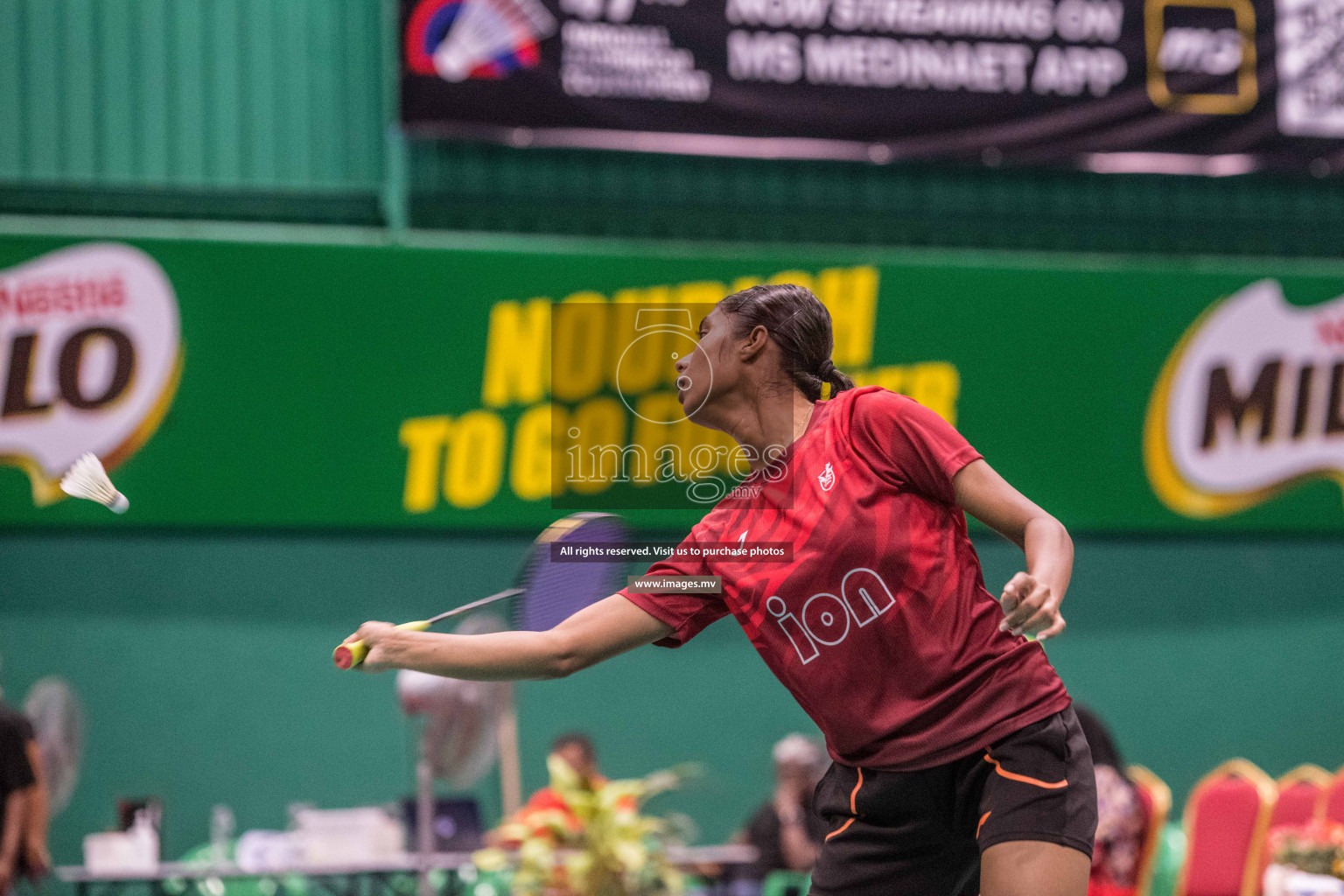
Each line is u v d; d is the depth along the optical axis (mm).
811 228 13031
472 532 12242
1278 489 13320
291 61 12125
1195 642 13375
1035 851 2740
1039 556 2629
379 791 11836
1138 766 13117
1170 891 10516
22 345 11195
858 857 3057
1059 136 12758
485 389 12023
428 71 11867
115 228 11469
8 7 11594
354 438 11797
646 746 12297
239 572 11812
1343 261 13953
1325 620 13641
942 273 12695
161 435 11469
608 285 12180
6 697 11234
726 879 9531
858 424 2947
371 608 12023
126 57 11812
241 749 11641
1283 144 13102
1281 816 9617
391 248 11781
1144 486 13117
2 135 11523
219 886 9961
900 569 2852
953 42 12594
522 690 12070
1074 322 12938
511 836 7801
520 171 12430
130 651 11531
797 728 12633
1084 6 12766
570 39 12062
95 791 11312
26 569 11391
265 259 11570
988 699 2850
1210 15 12984
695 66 12242
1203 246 13734
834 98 12438
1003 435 12867
